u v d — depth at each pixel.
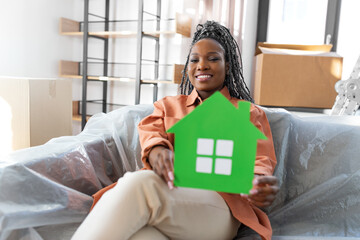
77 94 2.64
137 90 2.12
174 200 0.63
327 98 1.60
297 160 0.96
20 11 2.14
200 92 0.94
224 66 0.92
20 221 0.68
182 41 2.21
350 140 0.92
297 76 1.59
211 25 0.98
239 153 0.51
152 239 0.62
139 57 2.10
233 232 0.74
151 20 2.29
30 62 2.25
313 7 1.96
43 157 0.80
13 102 1.34
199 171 0.52
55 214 0.74
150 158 0.74
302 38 2.01
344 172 0.90
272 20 2.07
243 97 1.03
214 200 0.69
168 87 2.32
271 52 1.61
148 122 0.94
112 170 1.06
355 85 1.16
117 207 0.59
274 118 1.00
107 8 2.44
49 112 1.41
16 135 1.35
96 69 2.58
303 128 0.98
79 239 0.58
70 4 2.54
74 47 2.61
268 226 0.75
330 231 0.85
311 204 0.91
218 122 0.51
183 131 0.52
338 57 1.58
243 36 1.96
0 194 0.67
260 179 0.53
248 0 1.98
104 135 1.07
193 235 0.67
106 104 2.56
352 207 0.87
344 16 1.88
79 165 0.89
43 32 2.33
